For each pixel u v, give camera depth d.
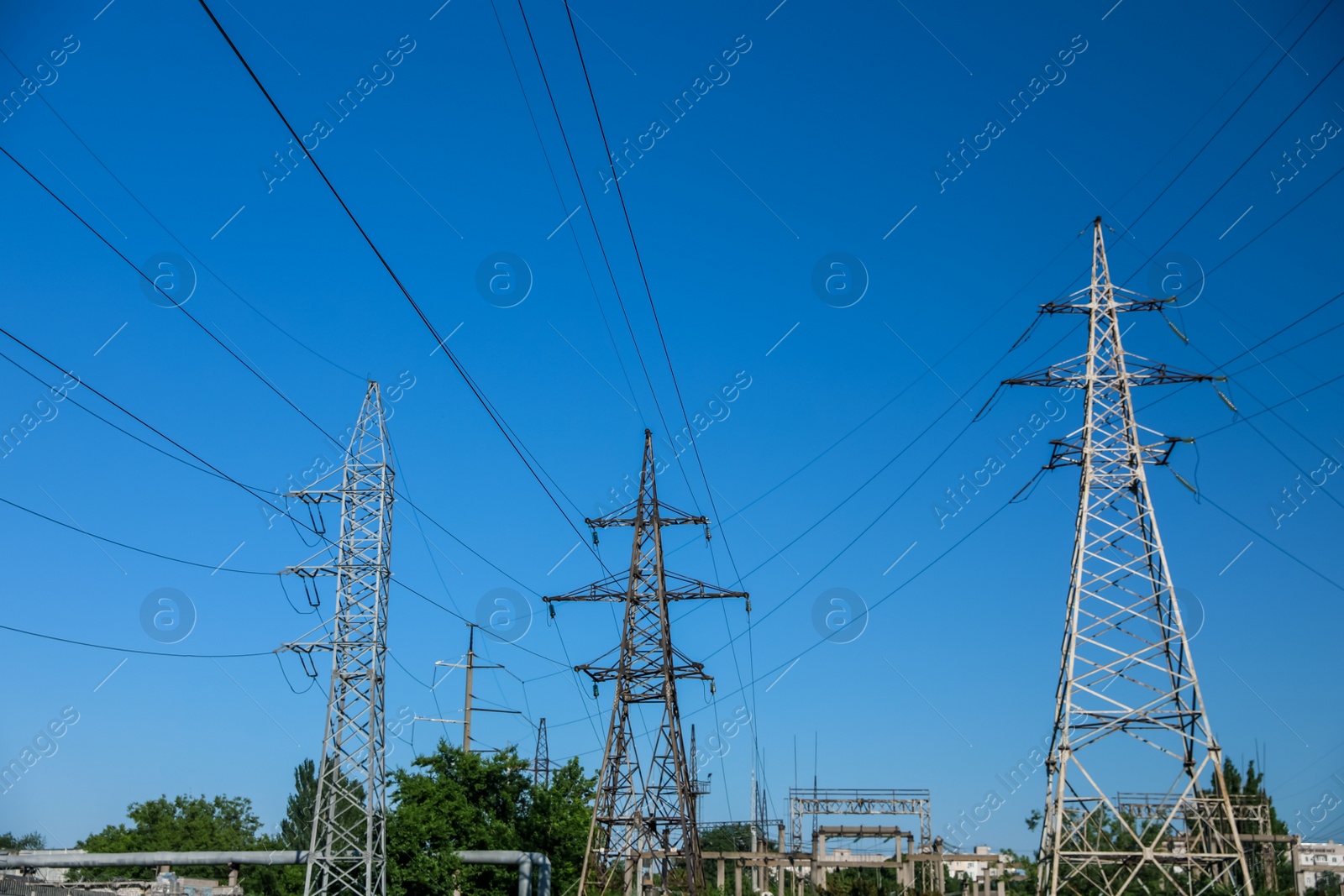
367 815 47.50
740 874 91.44
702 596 56.09
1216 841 41.28
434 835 61.19
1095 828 44.66
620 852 52.62
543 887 60.72
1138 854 40.09
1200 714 40.53
